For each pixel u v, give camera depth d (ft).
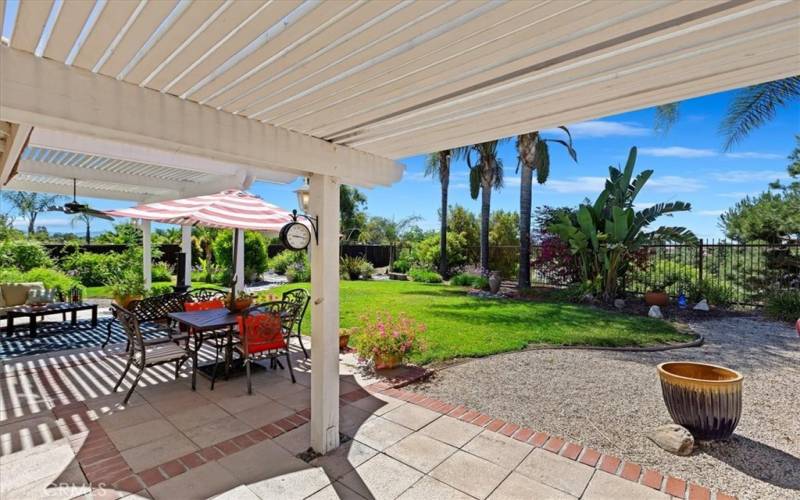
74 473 8.79
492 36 4.89
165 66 5.75
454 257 51.06
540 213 38.34
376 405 12.42
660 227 30.07
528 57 5.44
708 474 9.09
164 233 57.88
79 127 6.06
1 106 5.18
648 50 5.21
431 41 5.04
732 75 5.96
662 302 28.94
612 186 32.14
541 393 13.61
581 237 31.32
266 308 16.40
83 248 42.39
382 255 61.87
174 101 6.84
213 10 4.42
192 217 15.93
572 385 14.33
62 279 29.71
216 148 7.39
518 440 10.34
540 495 8.13
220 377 14.92
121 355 17.33
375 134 8.99
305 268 49.75
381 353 15.33
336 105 7.24
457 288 40.04
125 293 21.50
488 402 12.87
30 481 8.49
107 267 39.63
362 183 10.72
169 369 15.79
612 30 4.71
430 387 14.12
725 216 34.94
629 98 6.93
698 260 30.83
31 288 23.25
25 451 9.68
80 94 5.82
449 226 53.78
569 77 6.06
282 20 4.65
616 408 12.48
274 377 14.97
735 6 4.18
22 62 5.34
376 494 8.15
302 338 20.53
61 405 12.26
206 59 5.54
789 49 5.12
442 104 7.20
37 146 13.08
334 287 9.81
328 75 6.06
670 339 20.30
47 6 4.35
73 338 20.20
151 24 4.68
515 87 6.47
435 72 5.95
